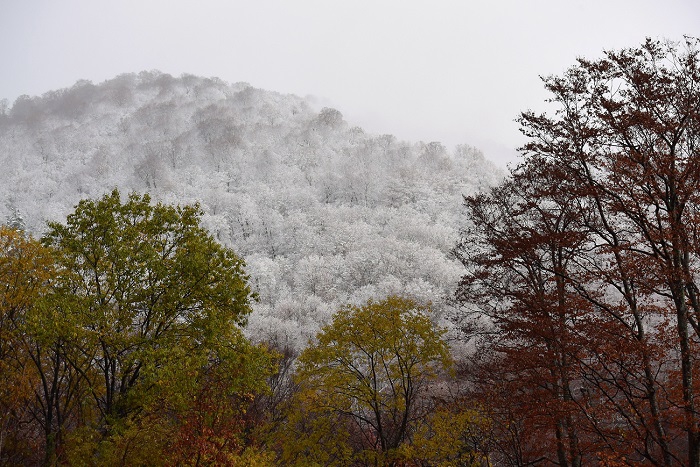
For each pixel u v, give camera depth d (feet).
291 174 468.75
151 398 46.65
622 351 38.22
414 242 268.62
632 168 39.32
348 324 60.13
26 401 53.16
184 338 52.70
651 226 39.27
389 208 363.76
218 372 50.96
